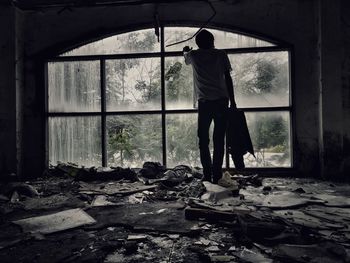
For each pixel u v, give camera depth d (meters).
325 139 4.13
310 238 1.72
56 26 4.75
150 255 1.61
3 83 4.50
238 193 2.96
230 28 4.48
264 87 4.52
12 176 4.29
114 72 4.73
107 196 3.08
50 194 3.30
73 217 2.29
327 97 4.13
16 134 4.50
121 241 1.80
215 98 3.24
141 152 4.70
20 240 1.83
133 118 4.71
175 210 2.48
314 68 4.33
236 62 4.55
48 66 4.85
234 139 3.47
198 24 4.54
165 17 4.61
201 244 1.73
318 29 4.23
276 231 1.76
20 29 4.64
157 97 4.66
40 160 4.70
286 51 4.48
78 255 1.60
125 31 4.65
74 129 4.80
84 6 4.45
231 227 2.02
